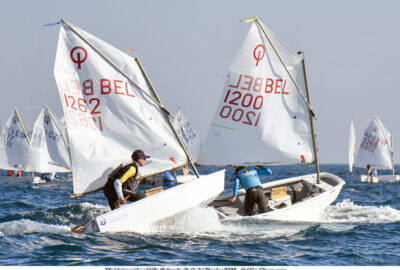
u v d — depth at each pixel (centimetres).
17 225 4634
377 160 17350
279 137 5759
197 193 4688
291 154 5784
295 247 4041
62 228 4544
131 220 4362
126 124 4781
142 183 12306
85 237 4188
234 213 5319
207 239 4238
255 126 5716
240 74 5672
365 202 7769
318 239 4331
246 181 4956
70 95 4653
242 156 5709
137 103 4800
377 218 5528
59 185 12588
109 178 4503
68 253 3725
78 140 4656
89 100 4712
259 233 4522
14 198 8631
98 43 4719
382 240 4362
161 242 4088
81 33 4681
